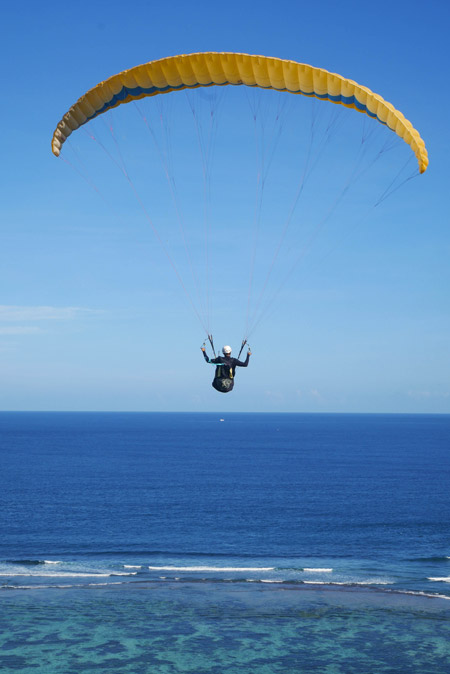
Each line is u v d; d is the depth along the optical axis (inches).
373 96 610.2
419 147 591.8
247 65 619.2
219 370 628.4
